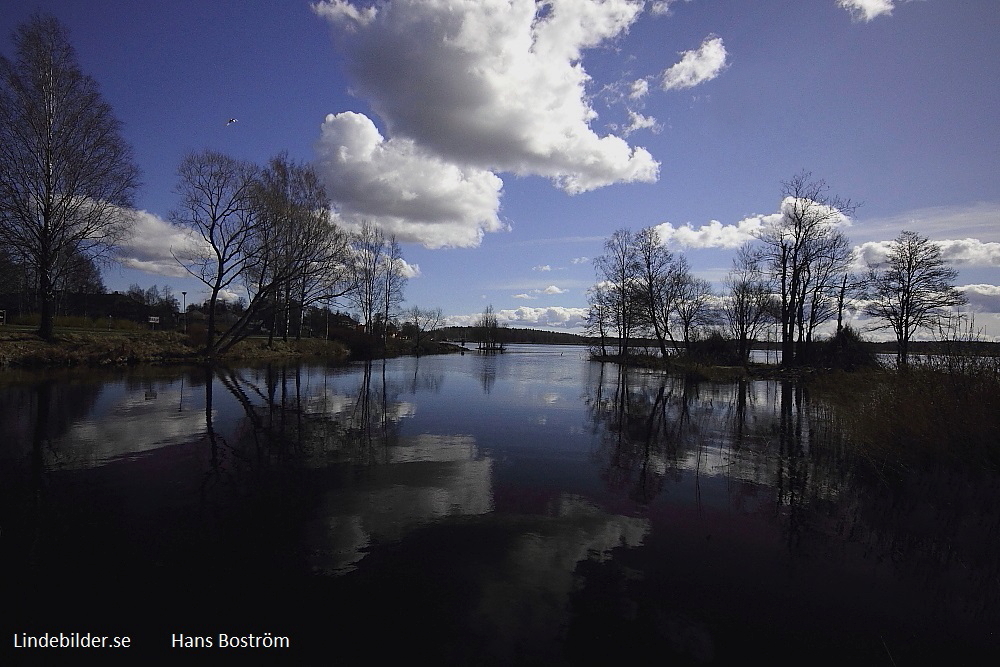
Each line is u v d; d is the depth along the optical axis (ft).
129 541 16.14
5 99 66.28
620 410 48.67
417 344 202.28
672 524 18.84
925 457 25.44
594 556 15.98
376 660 10.83
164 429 32.53
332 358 123.65
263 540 16.46
